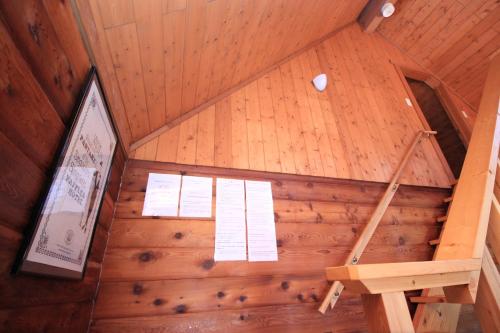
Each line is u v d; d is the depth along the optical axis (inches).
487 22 117.2
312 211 70.6
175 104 67.9
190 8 48.1
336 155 85.0
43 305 31.9
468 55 130.1
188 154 68.2
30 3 25.1
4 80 22.3
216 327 50.3
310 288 59.5
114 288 48.8
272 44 90.4
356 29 142.0
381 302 22.3
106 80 43.1
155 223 56.6
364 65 125.3
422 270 23.3
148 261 52.6
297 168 76.7
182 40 52.7
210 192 64.4
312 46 119.3
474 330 62.1
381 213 75.2
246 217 63.6
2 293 23.8
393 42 146.9
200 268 54.7
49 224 29.5
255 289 56.0
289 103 92.9
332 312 58.8
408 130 106.4
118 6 37.4
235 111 82.6
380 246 72.9
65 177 32.2
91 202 41.1
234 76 84.2
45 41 27.7
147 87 54.6
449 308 37.5
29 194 26.1
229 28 63.7
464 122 126.6
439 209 87.6
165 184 62.1
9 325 25.4
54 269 31.5
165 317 48.8
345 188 78.7
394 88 121.8
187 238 57.0
